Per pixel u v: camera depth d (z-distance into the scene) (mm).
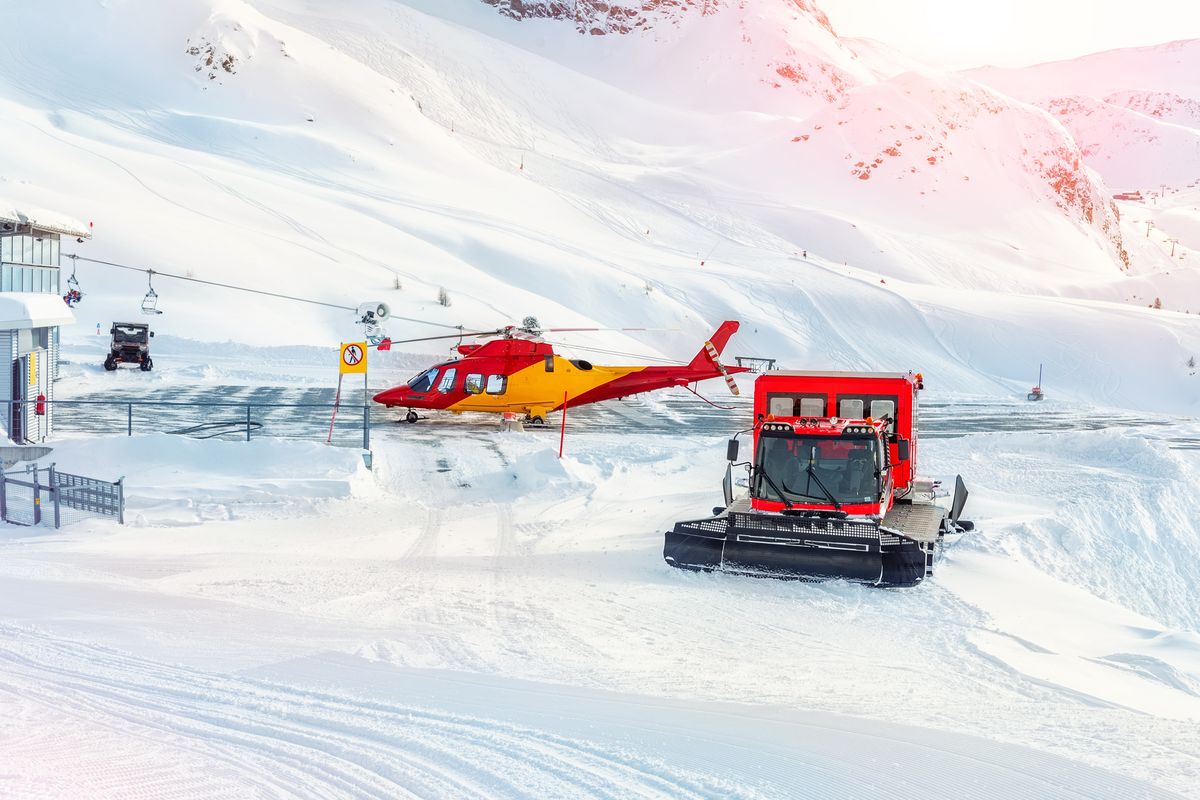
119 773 5484
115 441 21281
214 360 53938
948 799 5172
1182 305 184500
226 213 90062
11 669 7785
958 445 29281
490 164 188000
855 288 111000
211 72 195500
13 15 197625
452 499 20547
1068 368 95500
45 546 15047
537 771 5609
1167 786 5461
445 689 7527
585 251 112625
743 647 9922
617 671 8594
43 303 24375
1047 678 9047
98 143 106250
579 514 19047
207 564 13797
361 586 12430
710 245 143750
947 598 12367
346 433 29734
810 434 13766
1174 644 10898
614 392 33406
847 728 6672
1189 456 27547
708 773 5539
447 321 67062
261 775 5531
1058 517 19953
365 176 138875
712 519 13703
